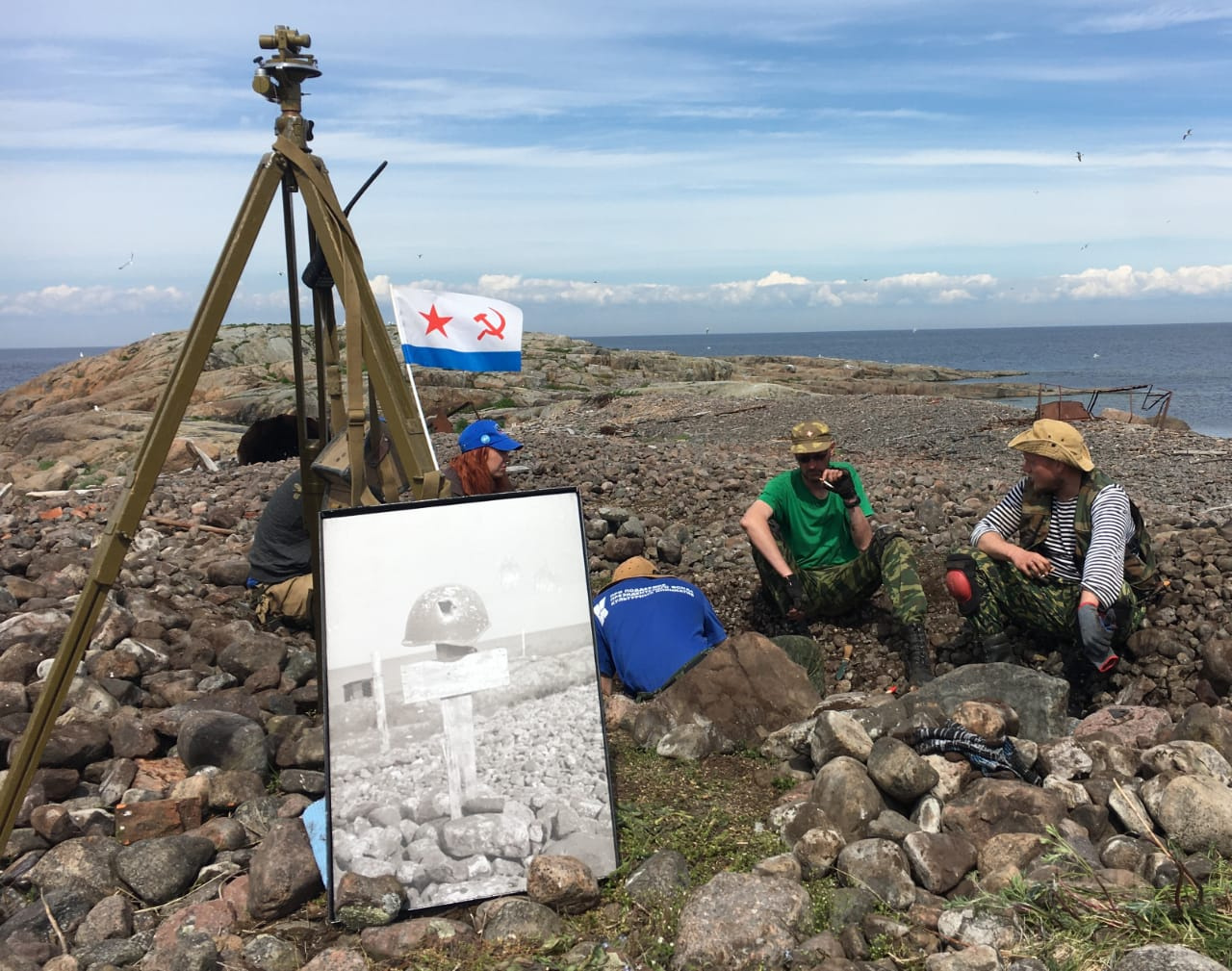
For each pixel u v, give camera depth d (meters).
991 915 2.61
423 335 3.79
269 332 36.09
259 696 4.50
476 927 2.79
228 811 3.58
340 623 2.95
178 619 5.51
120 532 3.17
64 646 3.14
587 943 2.71
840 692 5.41
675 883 2.90
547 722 3.07
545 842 2.97
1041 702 4.00
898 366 69.94
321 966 2.58
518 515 3.15
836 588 5.69
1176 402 44.19
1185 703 4.73
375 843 2.87
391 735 2.94
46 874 3.12
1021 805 3.09
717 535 7.67
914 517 7.66
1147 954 2.29
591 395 28.86
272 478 10.92
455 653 3.01
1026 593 4.94
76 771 3.78
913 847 2.90
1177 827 2.94
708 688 4.16
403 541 3.04
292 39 3.34
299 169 3.38
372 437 3.93
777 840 3.19
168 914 2.98
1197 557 5.75
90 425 20.80
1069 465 4.84
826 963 2.47
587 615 3.17
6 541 7.52
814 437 5.43
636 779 3.72
